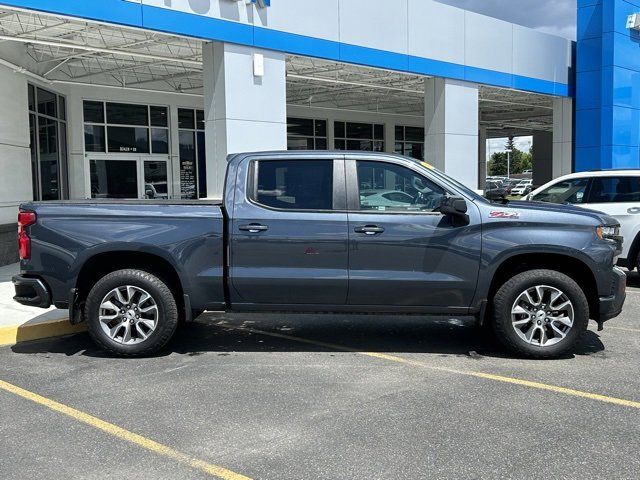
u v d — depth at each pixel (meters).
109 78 18.03
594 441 4.19
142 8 10.44
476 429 4.40
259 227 6.01
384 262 6.00
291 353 6.44
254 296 6.11
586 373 5.66
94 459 3.97
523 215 5.97
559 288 5.95
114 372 5.80
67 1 9.62
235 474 3.75
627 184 10.05
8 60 12.91
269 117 12.38
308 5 12.99
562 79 20.81
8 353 6.52
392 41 14.95
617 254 6.16
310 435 4.32
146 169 19.61
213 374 5.72
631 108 21.28
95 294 6.12
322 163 6.15
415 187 6.12
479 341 6.88
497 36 17.92
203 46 11.95
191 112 20.75
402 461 3.91
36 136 15.41
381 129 28.50
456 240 5.96
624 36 20.73
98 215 6.09
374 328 7.54
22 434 4.38
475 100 17.45
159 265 6.39
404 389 5.26
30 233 6.14
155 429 4.45
